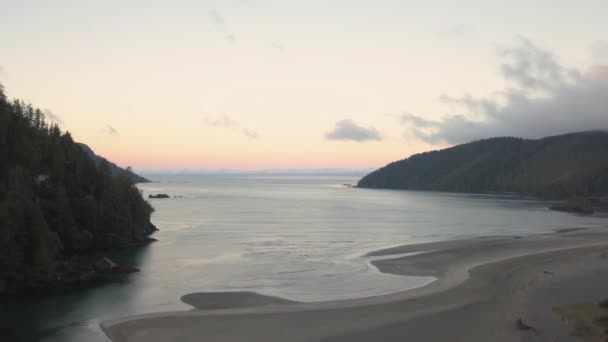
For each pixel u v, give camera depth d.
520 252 82.06
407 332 41.69
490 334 40.88
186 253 82.25
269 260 75.81
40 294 54.91
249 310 48.19
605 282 59.22
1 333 42.25
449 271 66.69
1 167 72.81
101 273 64.88
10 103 90.25
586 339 38.84
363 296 53.81
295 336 40.88
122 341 40.16
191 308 49.22
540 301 50.53
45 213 75.81
